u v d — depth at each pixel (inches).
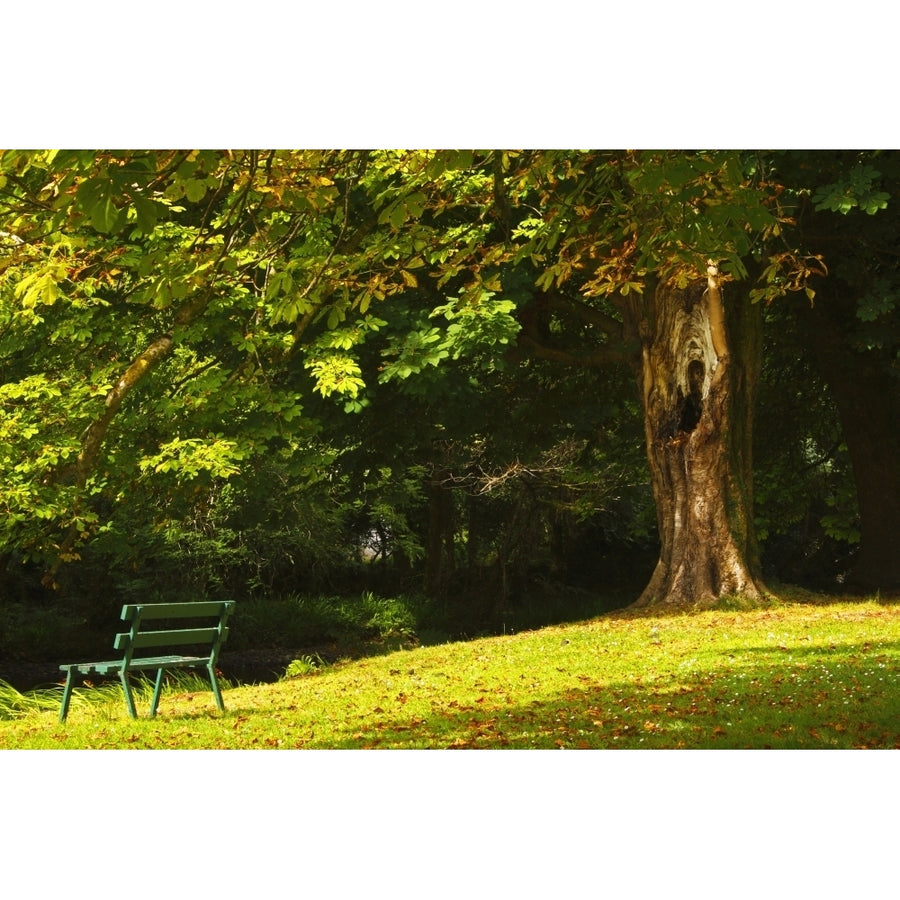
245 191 309.6
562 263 364.5
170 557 1080.2
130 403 631.2
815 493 1051.9
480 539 1331.2
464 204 380.2
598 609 1128.2
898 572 808.9
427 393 653.3
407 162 357.1
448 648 624.7
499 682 447.8
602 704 369.7
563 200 335.3
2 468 523.5
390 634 1120.2
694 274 386.6
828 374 837.8
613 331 773.3
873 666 408.5
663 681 411.8
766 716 330.6
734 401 719.1
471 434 891.4
